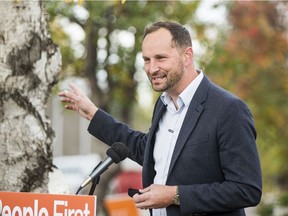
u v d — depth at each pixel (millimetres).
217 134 5395
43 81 6352
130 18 13062
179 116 5617
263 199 16500
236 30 17406
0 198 5270
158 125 5742
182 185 5414
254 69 17469
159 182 5617
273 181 19688
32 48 6281
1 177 6246
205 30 14703
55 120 33844
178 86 5570
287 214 15586
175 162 5473
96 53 13570
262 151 19531
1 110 6227
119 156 5586
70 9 12859
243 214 5602
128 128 6383
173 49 5473
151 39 5492
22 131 6254
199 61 15094
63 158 31422
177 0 14016
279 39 17578
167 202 5328
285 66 18281
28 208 5215
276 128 18484
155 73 5480
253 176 5305
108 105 14023
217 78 16078
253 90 17766
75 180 26391
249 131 5379
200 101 5516
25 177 6273
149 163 5738
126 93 14141
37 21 6312
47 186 6336
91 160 27781
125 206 10398
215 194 5289
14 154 6250
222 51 15258
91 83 13711
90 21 13094
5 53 6223
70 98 6426
